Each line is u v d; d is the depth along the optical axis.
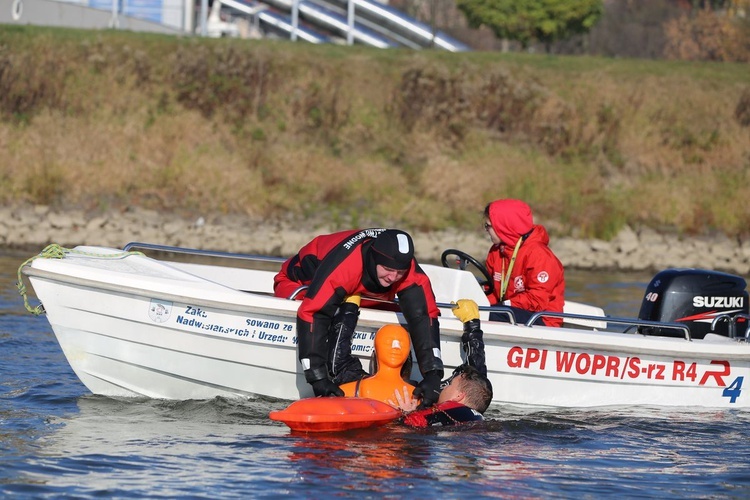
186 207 79.00
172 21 154.12
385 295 24.84
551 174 89.06
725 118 103.75
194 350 25.20
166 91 96.12
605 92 104.94
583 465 21.81
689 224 82.44
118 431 23.17
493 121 98.75
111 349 25.33
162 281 24.77
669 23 194.12
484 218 29.34
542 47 197.25
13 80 91.88
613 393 27.48
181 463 20.80
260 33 193.62
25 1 123.50
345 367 24.64
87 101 92.62
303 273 26.02
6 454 20.94
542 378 26.86
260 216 79.50
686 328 27.88
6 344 33.19
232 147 89.81
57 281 24.72
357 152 93.44
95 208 77.25
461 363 26.25
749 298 29.91
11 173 78.62
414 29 171.38
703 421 26.59
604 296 54.34
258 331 25.09
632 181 91.06
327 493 19.14
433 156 92.81
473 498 19.19
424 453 22.06
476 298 28.97
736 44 166.25
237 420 24.64
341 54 110.06
